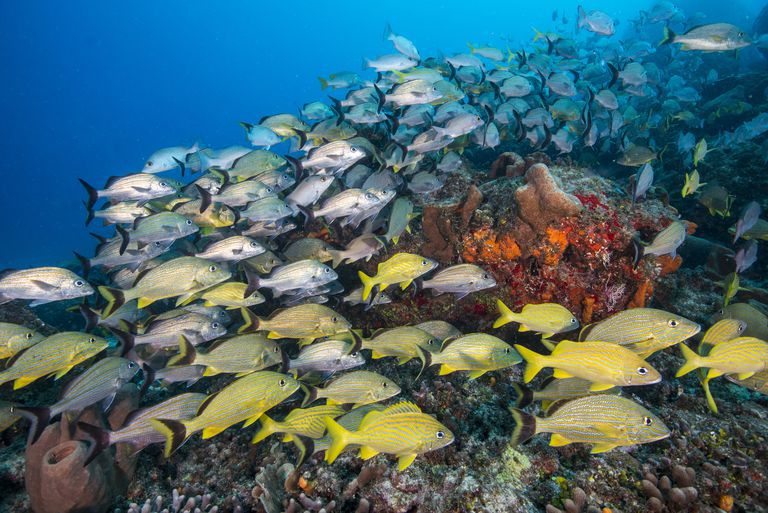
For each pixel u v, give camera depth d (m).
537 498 0.67
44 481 0.69
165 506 0.79
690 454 0.70
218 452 0.89
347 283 1.24
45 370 0.77
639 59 3.57
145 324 0.98
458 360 0.75
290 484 0.74
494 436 0.77
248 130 1.51
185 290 0.93
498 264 1.02
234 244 1.00
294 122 1.57
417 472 0.70
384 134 1.51
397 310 1.14
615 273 0.96
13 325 0.84
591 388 0.61
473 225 1.06
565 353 0.61
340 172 1.26
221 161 1.46
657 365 0.94
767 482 0.65
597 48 3.91
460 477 0.70
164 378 0.84
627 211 1.01
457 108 1.44
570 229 0.94
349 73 1.97
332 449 0.58
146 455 0.89
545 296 0.99
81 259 1.10
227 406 0.67
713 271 1.29
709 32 1.24
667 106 2.58
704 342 0.73
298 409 0.71
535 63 2.18
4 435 0.93
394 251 1.15
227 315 1.07
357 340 0.82
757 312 0.91
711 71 3.33
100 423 0.80
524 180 1.10
